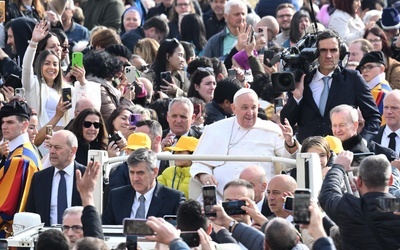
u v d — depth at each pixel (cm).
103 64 4147
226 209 2722
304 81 3588
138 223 2416
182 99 3769
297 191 2438
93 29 4969
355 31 5216
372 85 4166
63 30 4959
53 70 4103
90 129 3650
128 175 3409
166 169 3500
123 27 5600
